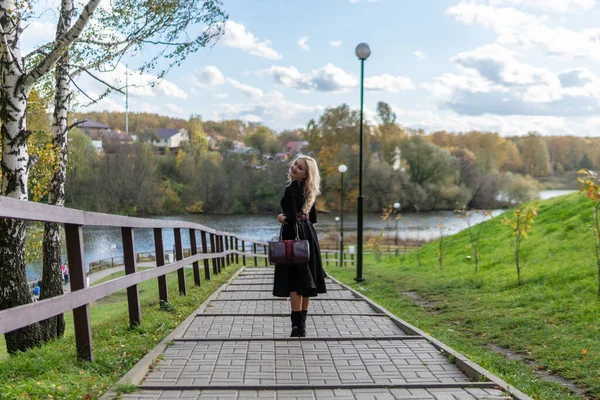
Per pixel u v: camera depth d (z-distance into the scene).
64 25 8.41
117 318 6.84
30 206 3.24
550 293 8.96
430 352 4.80
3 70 7.05
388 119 93.44
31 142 10.16
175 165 77.06
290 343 5.10
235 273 14.70
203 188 75.94
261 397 3.46
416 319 8.95
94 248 40.78
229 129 151.62
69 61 8.77
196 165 79.19
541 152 126.75
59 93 9.23
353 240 47.28
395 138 91.81
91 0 6.76
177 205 73.94
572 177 126.12
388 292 12.84
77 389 3.36
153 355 4.39
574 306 7.83
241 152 89.38
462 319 8.61
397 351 4.83
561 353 5.93
